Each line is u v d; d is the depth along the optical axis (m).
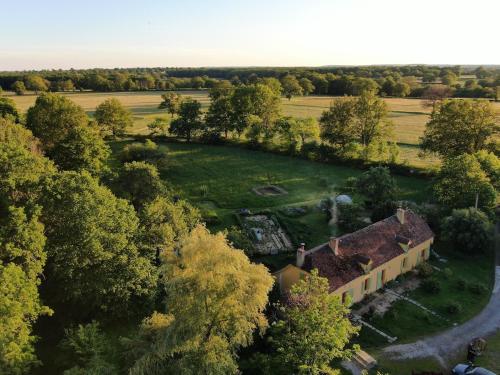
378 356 34.56
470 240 49.97
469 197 56.56
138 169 52.25
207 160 91.12
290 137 93.81
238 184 76.12
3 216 35.69
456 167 57.56
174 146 102.75
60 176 38.09
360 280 41.31
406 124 132.75
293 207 64.56
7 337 25.64
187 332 24.44
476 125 75.88
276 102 108.56
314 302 30.36
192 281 24.64
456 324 38.75
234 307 24.94
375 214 57.19
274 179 78.50
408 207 57.75
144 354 25.08
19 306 26.66
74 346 29.34
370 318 39.06
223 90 113.75
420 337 36.94
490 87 183.25
